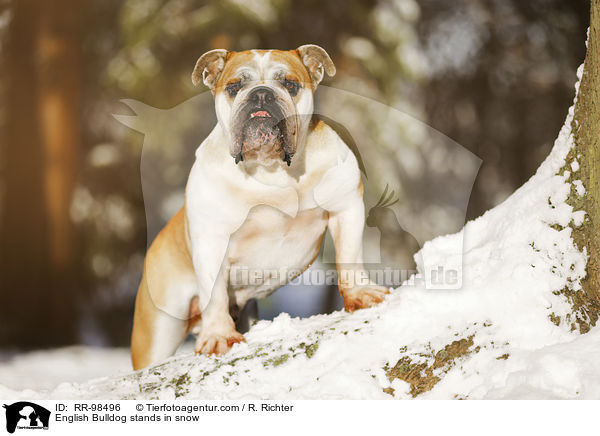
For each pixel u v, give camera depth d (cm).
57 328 1592
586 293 401
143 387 444
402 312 423
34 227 1673
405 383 392
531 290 404
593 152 405
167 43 1298
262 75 447
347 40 1240
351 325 431
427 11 1711
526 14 1745
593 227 402
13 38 1733
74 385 470
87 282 1594
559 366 355
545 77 1733
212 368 438
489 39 1738
